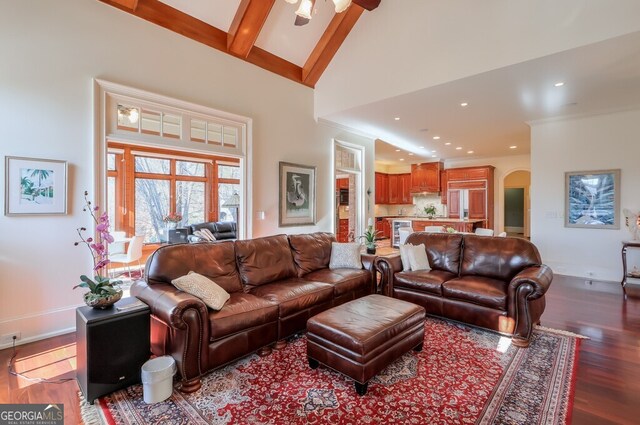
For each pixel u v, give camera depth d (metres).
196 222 8.26
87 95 3.25
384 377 2.32
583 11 3.08
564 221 5.48
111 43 3.41
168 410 1.96
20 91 2.87
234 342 2.44
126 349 2.16
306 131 5.68
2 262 2.81
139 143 3.66
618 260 5.04
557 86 4.07
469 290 3.19
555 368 2.42
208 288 2.51
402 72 4.45
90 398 2.02
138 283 2.78
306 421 1.85
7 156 2.81
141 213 7.34
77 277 3.20
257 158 4.91
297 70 5.51
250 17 4.27
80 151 3.20
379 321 2.36
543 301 3.21
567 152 5.44
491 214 9.22
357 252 4.17
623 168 4.98
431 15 4.14
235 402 2.04
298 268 3.84
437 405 1.99
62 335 3.06
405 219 9.09
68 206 3.13
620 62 3.41
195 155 8.13
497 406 1.97
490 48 3.63
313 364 2.46
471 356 2.64
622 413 1.89
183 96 4.02
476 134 6.71
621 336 2.99
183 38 4.02
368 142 7.08
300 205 5.59
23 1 2.88
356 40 5.06
